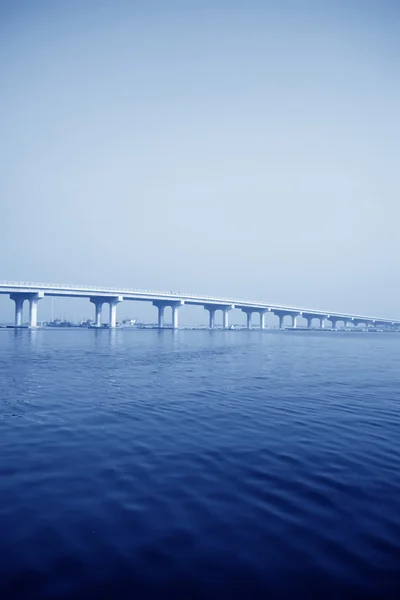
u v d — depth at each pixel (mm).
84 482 8938
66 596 5246
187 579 5598
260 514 7469
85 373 28469
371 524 7141
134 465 10102
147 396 19969
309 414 16250
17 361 36375
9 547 6285
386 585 5500
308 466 10156
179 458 10688
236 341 83500
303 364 37875
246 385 24016
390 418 15617
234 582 5539
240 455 10984
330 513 7551
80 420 14906
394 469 9992
